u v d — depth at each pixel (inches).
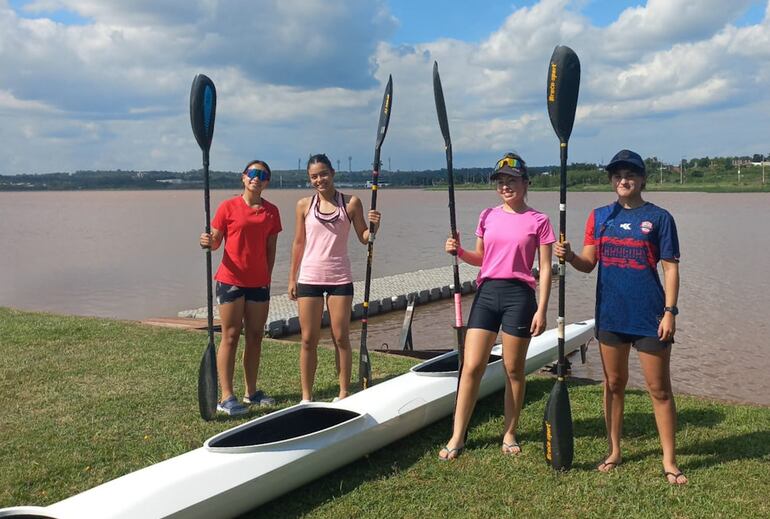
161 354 312.3
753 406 238.4
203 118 225.6
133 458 192.4
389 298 708.0
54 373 277.6
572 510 156.5
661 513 154.3
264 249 233.6
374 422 183.8
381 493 167.2
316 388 264.4
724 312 652.7
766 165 5821.9
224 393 235.0
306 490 170.9
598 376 417.4
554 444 176.4
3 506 163.5
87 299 826.2
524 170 183.8
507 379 190.9
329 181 223.8
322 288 227.1
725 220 1964.8
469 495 165.0
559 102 180.4
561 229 176.1
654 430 207.3
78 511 133.0
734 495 162.2
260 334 239.8
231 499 149.8
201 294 855.1
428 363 226.5
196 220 2608.3
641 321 166.2
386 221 2292.1
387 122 235.1
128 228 2154.3
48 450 197.3
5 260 1245.1
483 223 191.0
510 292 183.3
